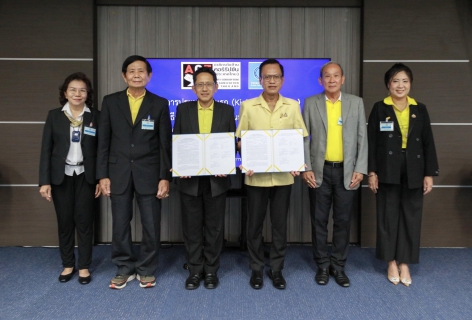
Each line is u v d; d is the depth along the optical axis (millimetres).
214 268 2477
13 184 3270
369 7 3238
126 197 2391
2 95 3244
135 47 3322
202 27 3312
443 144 3285
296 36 3328
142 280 2418
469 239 3309
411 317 2062
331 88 2412
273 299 2262
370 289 2422
